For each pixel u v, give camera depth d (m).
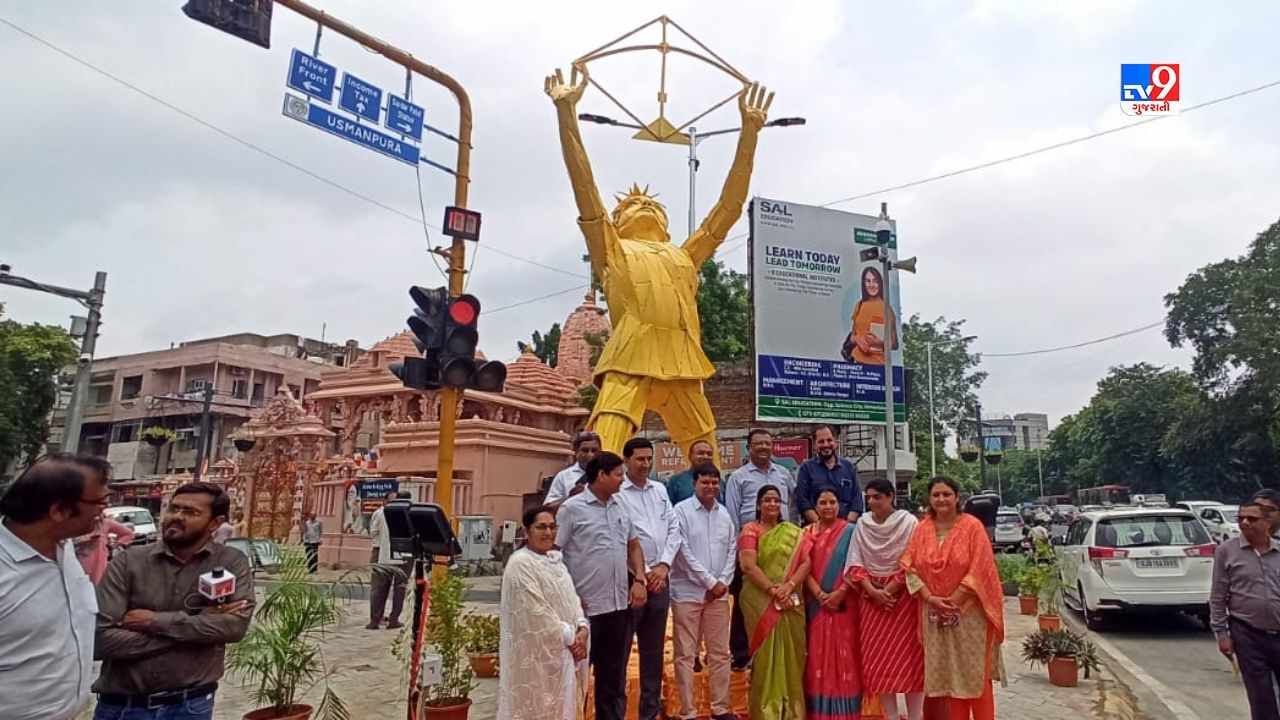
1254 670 5.02
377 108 7.63
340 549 20.34
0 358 26.45
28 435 27.72
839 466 7.05
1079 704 7.05
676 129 10.16
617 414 8.46
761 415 17.39
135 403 39.56
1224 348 29.00
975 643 5.13
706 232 9.52
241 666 5.27
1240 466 34.16
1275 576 5.00
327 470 22.89
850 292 18.67
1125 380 44.62
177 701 3.46
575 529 5.21
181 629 3.42
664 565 5.40
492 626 8.43
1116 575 10.44
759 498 6.02
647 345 8.82
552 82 8.77
